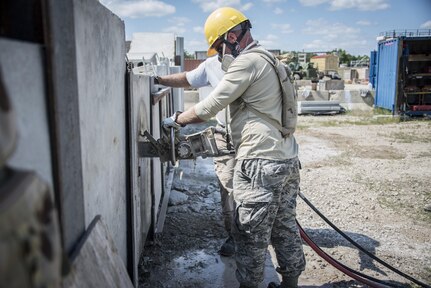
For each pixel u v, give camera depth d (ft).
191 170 21.68
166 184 17.89
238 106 8.77
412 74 44.42
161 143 9.79
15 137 2.82
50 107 4.43
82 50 5.66
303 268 9.57
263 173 8.48
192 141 9.62
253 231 8.64
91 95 6.14
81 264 4.99
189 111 9.19
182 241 13.01
